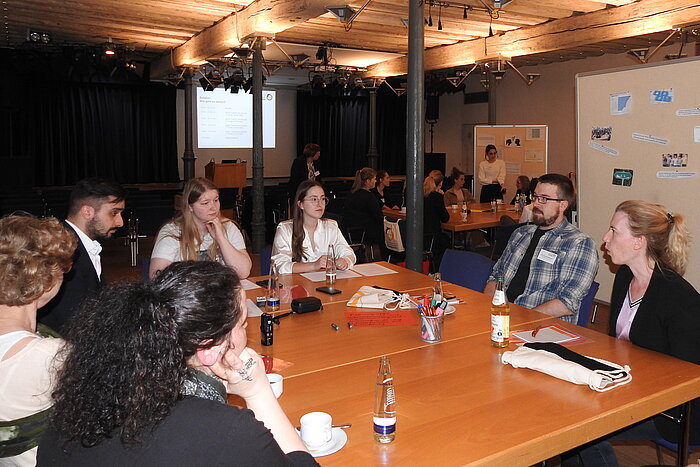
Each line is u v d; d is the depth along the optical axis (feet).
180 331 3.11
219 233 10.44
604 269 14.49
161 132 47.21
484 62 26.55
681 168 12.54
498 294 7.19
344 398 5.73
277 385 5.68
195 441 2.98
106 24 26.35
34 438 4.40
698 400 6.36
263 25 20.88
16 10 23.48
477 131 29.91
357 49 29.89
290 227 12.32
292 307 8.71
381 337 7.61
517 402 5.58
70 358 3.09
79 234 8.33
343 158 55.42
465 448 4.74
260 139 24.97
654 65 12.84
